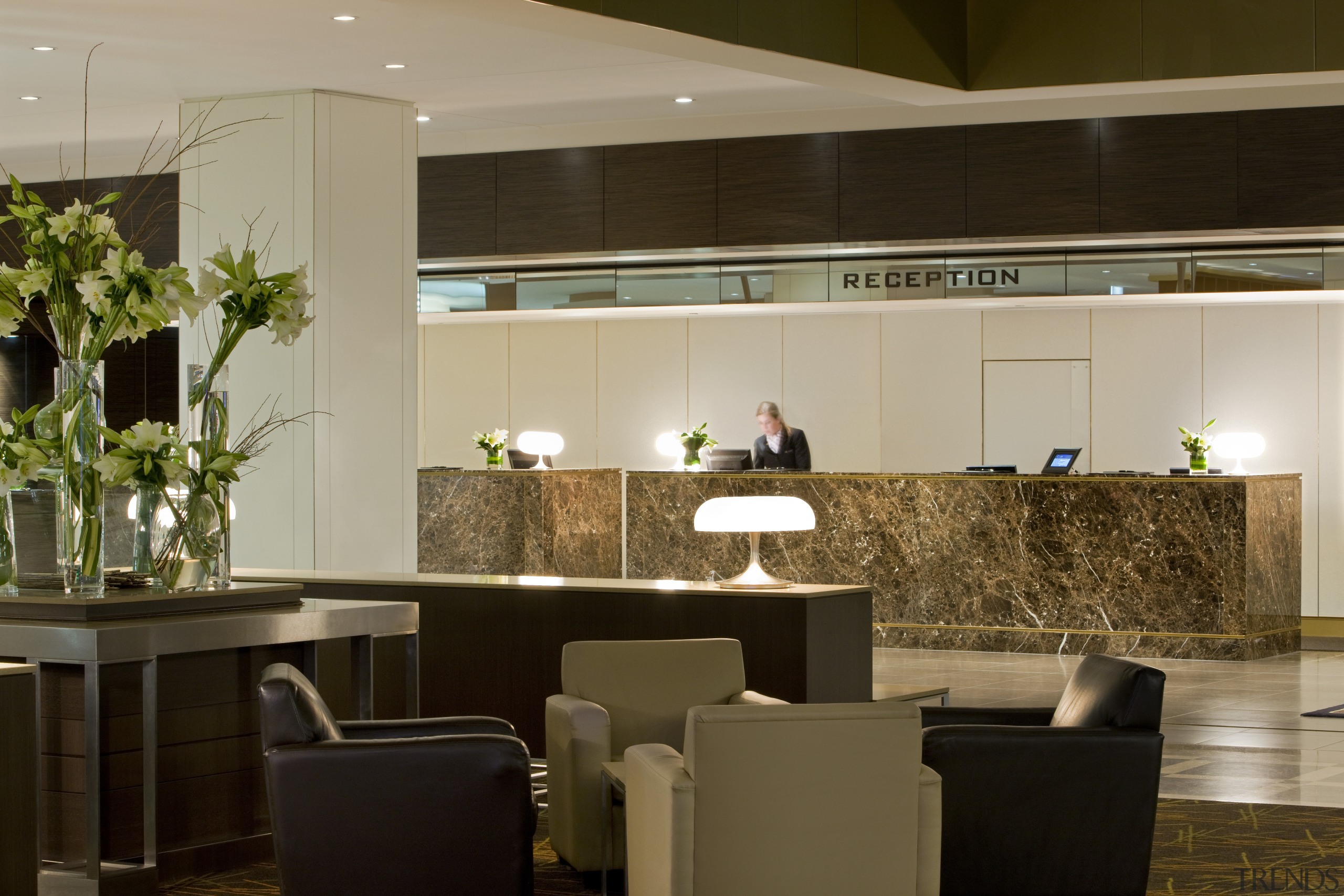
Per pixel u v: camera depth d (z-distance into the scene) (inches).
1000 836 160.6
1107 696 167.0
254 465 317.7
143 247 427.8
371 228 327.6
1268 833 211.5
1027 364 508.4
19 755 139.9
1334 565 471.2
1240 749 277.0
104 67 295.6
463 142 414.3
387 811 151.6
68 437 180.7
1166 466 492.7
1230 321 484.4
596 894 183.3
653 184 407.2
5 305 181.8
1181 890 182.7
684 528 464.1
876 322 525.0
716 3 247.8
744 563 455.5
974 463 514.3
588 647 201.8
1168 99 365.7
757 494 454.9
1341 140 363.9
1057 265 426.6
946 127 388.5
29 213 180.4
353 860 151.6
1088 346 501.4
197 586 191.2
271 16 258.1
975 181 386.9
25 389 455.2
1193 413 489.7
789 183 397.7
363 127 327.3
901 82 283.0
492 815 153.1
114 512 189.3
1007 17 289.9
